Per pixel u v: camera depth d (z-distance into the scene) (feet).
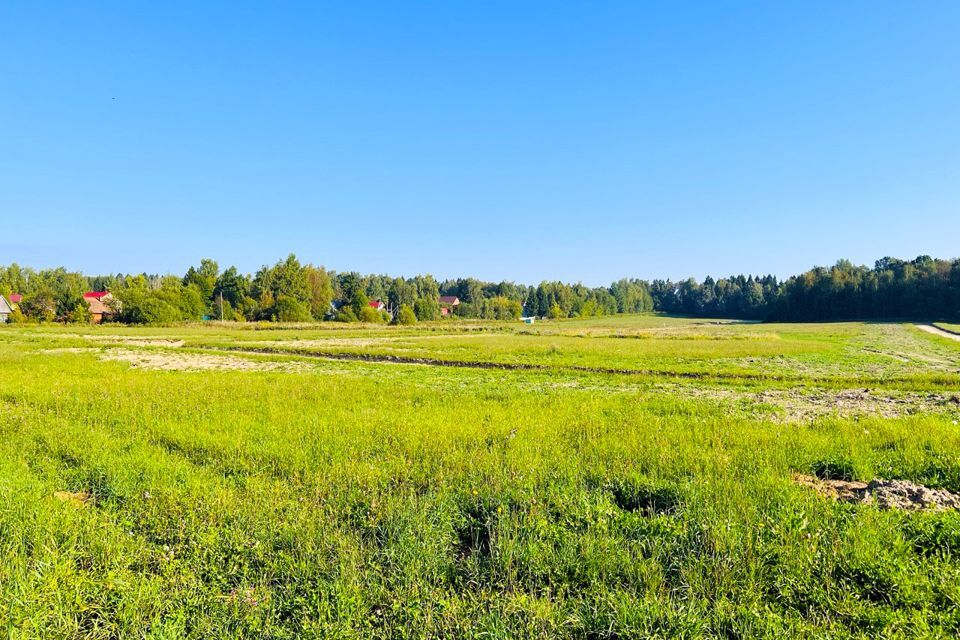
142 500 23.27
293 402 48.70
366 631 14.85
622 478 25.66
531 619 14.96
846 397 57.67
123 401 46.44
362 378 71.51
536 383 70.69
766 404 51.24
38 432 34.83
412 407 47.96
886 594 16.17
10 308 297.33
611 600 15.56
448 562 18.25
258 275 373.20
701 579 16.70
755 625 14.51
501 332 226.17
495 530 20.48
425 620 14.93
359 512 21.88
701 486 23.59
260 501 22.63
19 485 23.86
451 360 101.14
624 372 84.79
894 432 34.71
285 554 18.52
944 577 16.25
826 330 254.88
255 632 14.87
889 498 22.99
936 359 108.58
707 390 64.03
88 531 19.71
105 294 365.40
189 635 14.64
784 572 17.03
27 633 14.17
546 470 26.73
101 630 14.82
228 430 36.42
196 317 308.19
